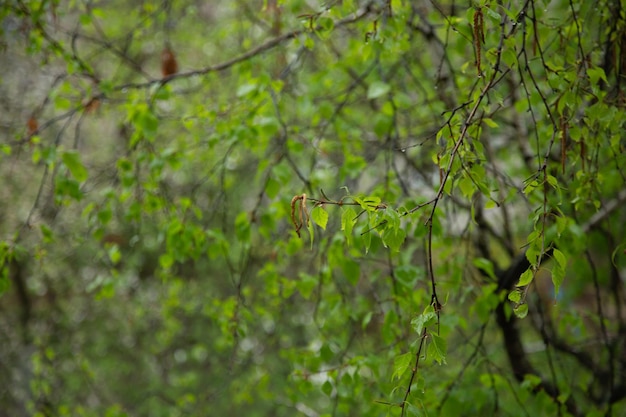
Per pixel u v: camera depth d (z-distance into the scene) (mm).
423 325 2029
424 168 4773
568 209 3781
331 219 4500
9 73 6625
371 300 4559
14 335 6945
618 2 2961
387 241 2068
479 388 3551
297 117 5145
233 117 3928
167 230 3764
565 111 3014
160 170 3771
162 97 3666
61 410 5238
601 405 4148
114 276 4254
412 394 2396
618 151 3041
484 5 2246
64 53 3799
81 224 6531
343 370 3564
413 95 5379
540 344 4871
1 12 3787
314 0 4824
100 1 6262
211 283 7203
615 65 2973
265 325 6566
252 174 6520
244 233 3684
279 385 6344
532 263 2135
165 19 4965
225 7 6414
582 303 6055
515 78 4312
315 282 3613
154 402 7043
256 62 4117
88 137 7223
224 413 6777
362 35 3547
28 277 6926
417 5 4363
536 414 3967
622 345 4297
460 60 4738
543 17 3170
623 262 4887
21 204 6605
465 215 4805
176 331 6664
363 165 3797
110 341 7359
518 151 4891
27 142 3844
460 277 3574
